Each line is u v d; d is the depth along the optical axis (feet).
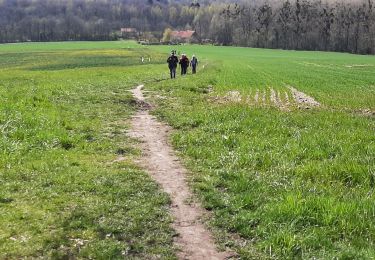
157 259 28.66
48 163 44.52
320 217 33.42
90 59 296.92
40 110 66.13
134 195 38.27
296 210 33.91
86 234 30.86
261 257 28.86
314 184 40.83
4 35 633.61
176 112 73.77
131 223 32.94
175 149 53.42
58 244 29.37
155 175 43.65
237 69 206.59
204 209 36.29
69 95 83.66
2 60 299.79
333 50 536.83
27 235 30.09
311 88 132.16
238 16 650.43
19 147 48.47
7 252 27.89
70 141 52.80
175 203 37.17
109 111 73.87
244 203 36.68
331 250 29.37
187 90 106.01
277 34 576.20
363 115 83.20
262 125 63.52
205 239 31.42
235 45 615.57
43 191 37.68
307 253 28.94
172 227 32.89
